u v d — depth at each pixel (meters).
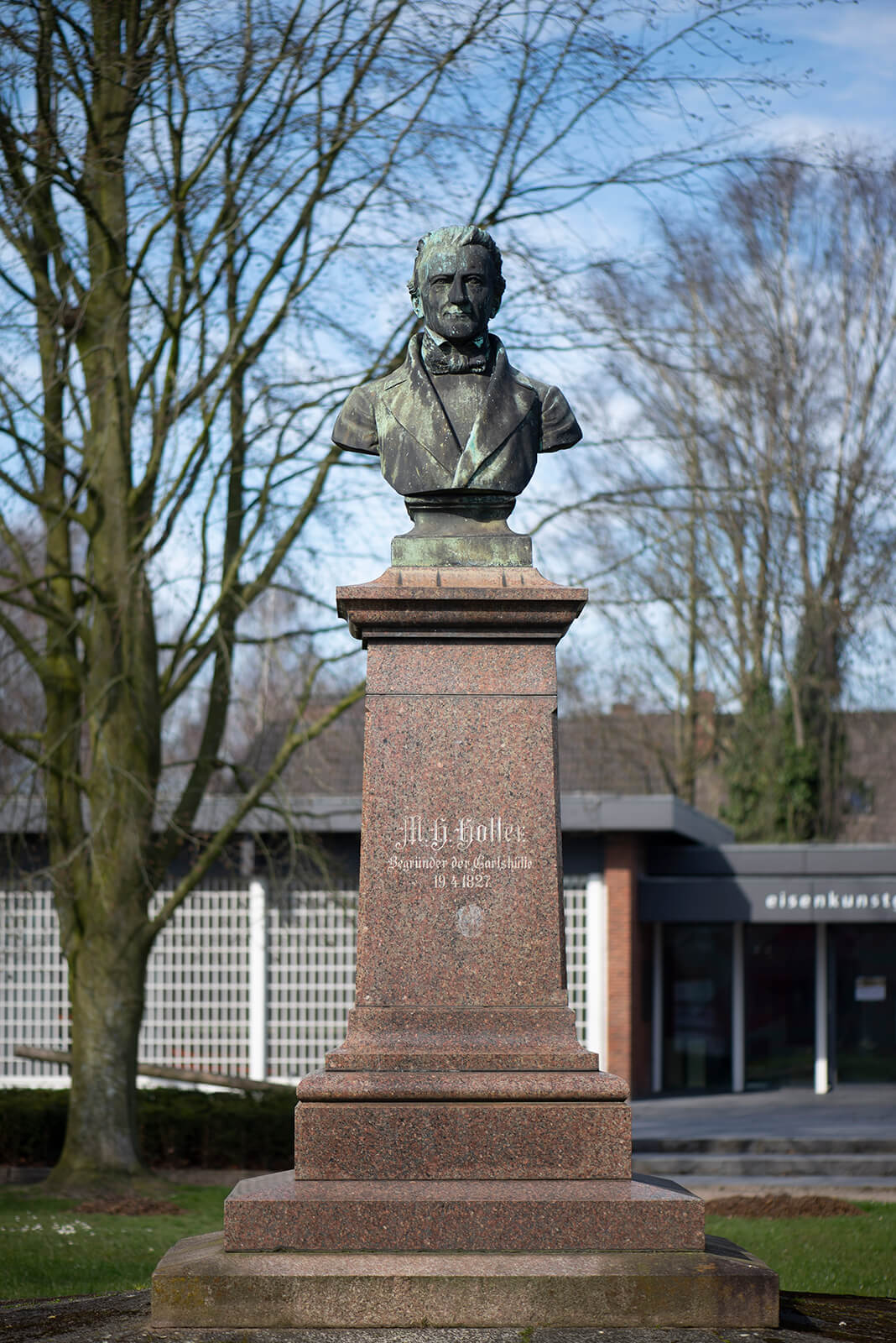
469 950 6.31
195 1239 6.16
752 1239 10.62
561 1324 5.35
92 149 12.88
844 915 22.22
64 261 13.93
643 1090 22.73
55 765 14.54
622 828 21.55
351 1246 5.60
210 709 15.00
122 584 13.70
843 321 30.39
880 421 30.27
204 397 13.45
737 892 22.50
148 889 14.40
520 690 6.51
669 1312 5.38
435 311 6.89
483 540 6.81
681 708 33.22
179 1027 21.77
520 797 6.43
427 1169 5.88
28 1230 10.91
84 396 13.88
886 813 36.94
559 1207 5.63
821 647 28.86
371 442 7.08
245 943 21.83
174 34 12.34
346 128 12.77
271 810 14.97
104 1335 5.35
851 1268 9.35
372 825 6.41
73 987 14.37
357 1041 6.19
